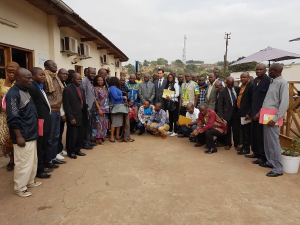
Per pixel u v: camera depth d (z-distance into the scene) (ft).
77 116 14.15
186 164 13.79
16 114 8.86
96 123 17.43
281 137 17.10
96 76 17.16
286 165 12.55
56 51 22.18
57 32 22.29
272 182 11.37
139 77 24.79
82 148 16.75
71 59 26.78
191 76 21.04
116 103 18.04
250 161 14.49
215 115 16.11
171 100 20.42
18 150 9.26
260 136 13.66
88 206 8.95
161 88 21.25
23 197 9.61
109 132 20.97
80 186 10.68
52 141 12.86
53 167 12.80
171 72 21.04
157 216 8.34
